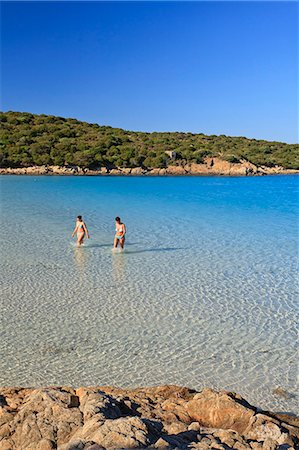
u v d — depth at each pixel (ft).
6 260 57.06
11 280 48.57
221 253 62.49
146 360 31.07
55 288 46.01
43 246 65.46
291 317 39.09
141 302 42.27
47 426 15.99
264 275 51.75
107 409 16.83
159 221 90.68
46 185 184.75
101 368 29.86
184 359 31.30
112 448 13.85
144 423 15.26
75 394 18.92
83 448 13.96
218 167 295.69
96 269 53.36
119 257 59.41
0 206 111.55
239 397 19.35
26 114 376.89
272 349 32.96
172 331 35.88
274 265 56.18
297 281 49.52
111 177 249.14
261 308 41.19
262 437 15.67
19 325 36.60
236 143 372.79
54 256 59.52
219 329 36.40
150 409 18.33
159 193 158.51
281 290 46.32
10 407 18.25
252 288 46.93
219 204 124.98
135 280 49.11
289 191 175.63
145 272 52.34
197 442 14.73
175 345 33.42
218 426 17.54
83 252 62.03
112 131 366.43
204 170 292.61
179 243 68.74
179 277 50.55
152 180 234.17
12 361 30.68
